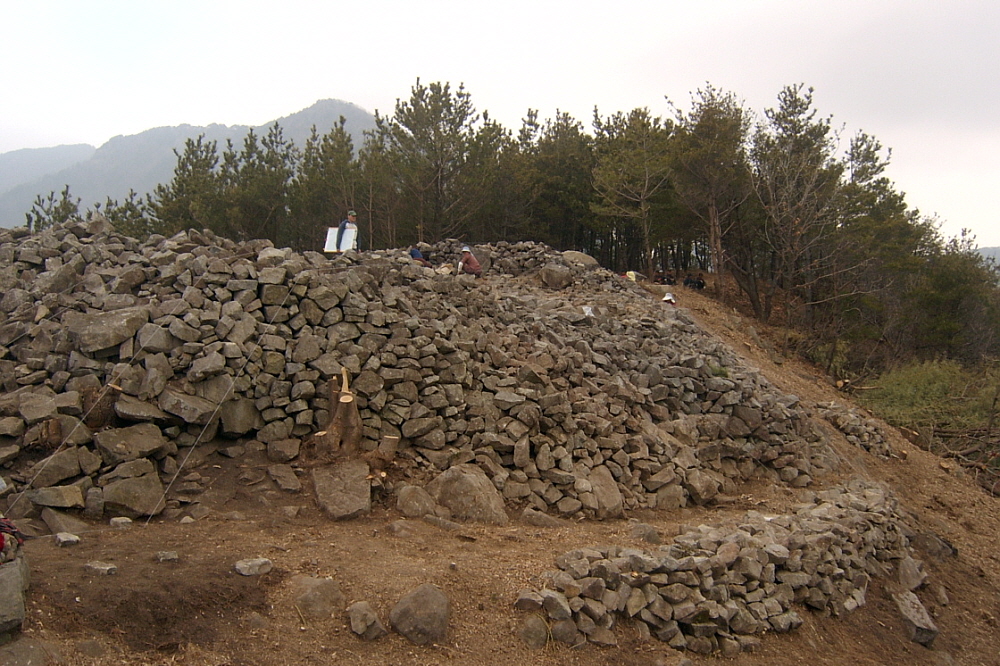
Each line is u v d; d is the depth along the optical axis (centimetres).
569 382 1085
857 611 897
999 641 976
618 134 3291
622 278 2222
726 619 714
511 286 1831
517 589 629
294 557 620
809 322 2739
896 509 1198
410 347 933
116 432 721
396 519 756
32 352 795
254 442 816
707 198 2833
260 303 899
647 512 947
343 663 502
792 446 1230
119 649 456
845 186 2653
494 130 2827
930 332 2778
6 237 1035
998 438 1794
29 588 485
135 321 811
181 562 575
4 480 659
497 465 883
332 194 2686
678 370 1215
